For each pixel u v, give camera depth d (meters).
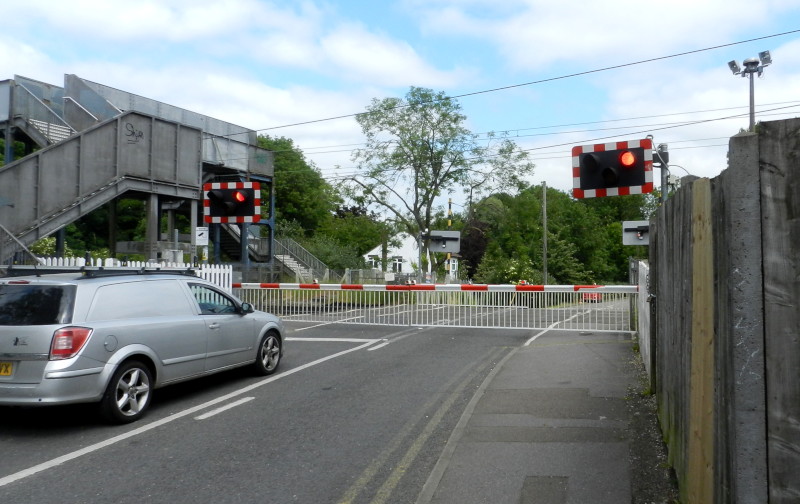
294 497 5.29
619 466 5.73
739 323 2.91
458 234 26.30
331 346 13.41
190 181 23.30
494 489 5.32
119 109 24.55
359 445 6.68
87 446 6.64
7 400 6.85
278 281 32.00
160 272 8.77
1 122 21.47
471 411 7.86
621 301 15.34
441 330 16.02
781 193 2.82
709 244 3.69
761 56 21.64
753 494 2.87
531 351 12.33
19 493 5.37
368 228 48.50
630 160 12.77
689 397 4.39
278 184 61.62
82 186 19.33
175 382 8.30
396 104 41.69
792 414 2.79
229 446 6.64
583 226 73.00
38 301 7.16
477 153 41.97
